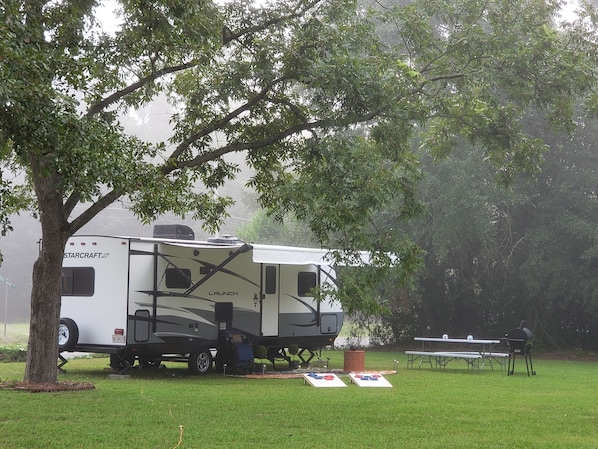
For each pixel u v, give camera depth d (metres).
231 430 10.28
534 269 28.61
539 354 30.70
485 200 27.09
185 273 18.34
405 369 21.66
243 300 19.58
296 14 15.09
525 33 15.73
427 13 15.88
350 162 14.45
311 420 11.30
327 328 21.69
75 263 17.89
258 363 21.44
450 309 33.44
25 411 11.56
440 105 15.43
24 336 39.47
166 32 13.06
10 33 9.43
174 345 18.16
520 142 16.30
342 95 14.70
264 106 16.25
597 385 17.81
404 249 14.39
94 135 11.04
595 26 16.05
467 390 16.00
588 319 31.25
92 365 21.19
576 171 28.53
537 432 10.65
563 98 16.03
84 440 9.41
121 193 12.26
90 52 14.01
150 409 12.05
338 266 15.05
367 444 9.51
